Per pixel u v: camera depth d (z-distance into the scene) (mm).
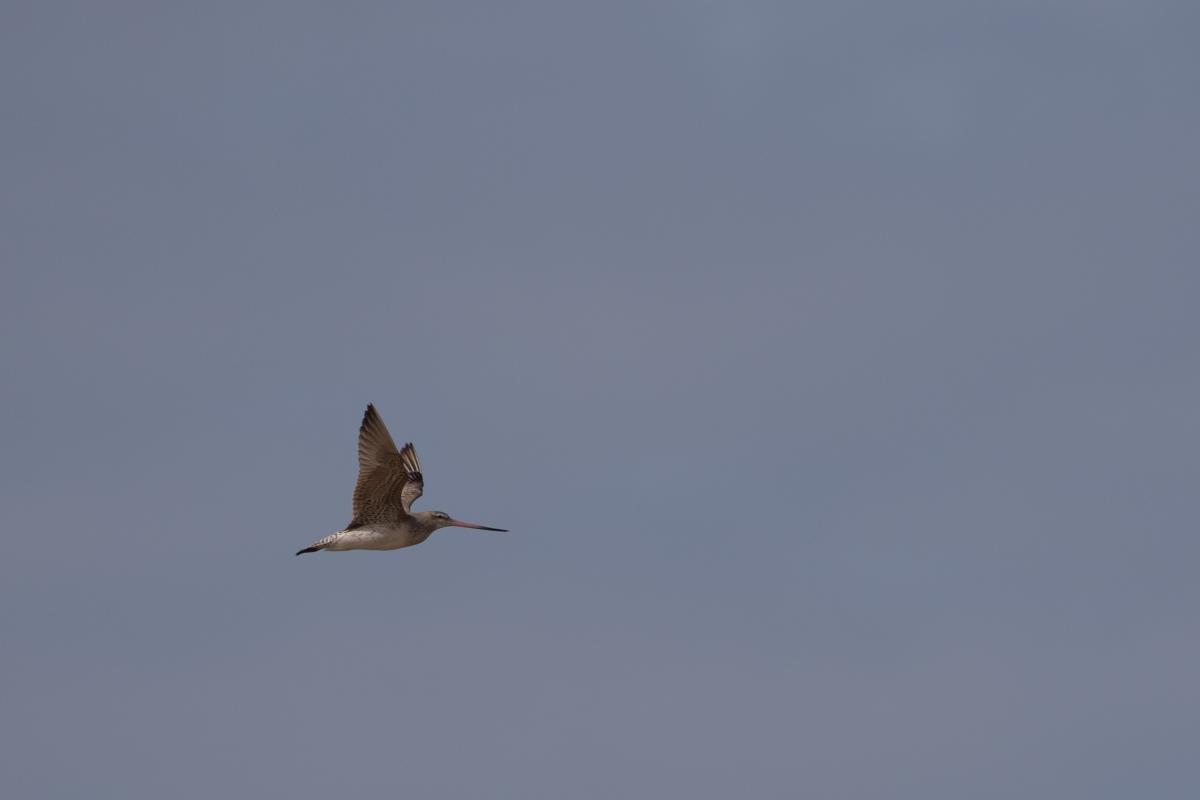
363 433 31562
